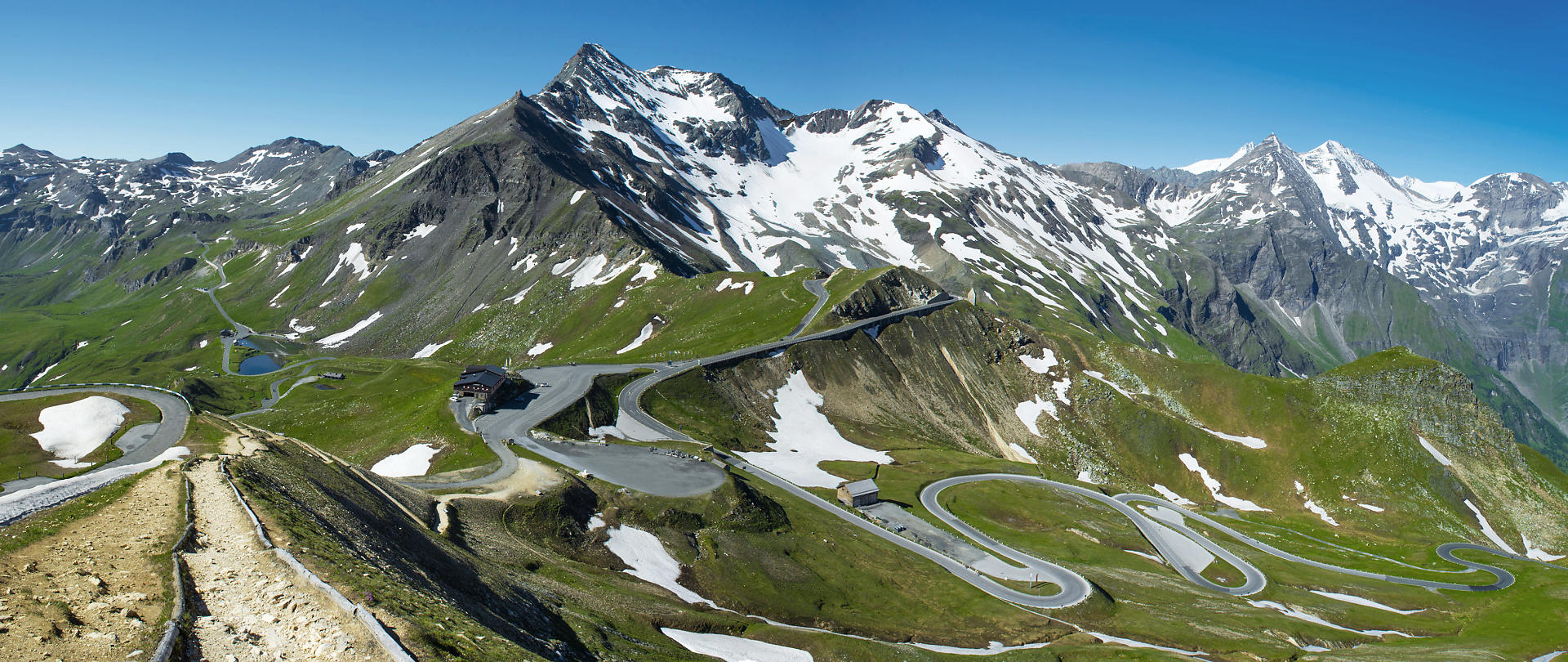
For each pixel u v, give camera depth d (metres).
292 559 33.44
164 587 29.94
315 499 48.03
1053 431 179.12
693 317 197.00
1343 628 97.12
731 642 56.56
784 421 144.12
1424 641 94.19
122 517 37.84
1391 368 188.12
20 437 83.06
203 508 39.66
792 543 85.00
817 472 120.94
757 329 175.75
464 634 31.25
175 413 91.50
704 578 73.00
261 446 63.12
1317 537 151.25
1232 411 188.25
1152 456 177.38
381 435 112.00
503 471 88.31
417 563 43.38
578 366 144.88
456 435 103.62
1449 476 166.38
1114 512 129.00
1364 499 164.25
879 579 81.62
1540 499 165.25
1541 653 91.25
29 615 25.67
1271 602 102.69
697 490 88.56
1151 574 103.88
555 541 70.62
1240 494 169.62
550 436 104.94
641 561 72.56
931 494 120.69
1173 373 198.12
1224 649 78.06
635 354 162.88
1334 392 185.62
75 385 96.62
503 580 50.31
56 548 32.56
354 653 27.02
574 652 41.50
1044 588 87.56
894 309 196.62
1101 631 79.12
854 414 155.00
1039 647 70.06
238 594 30.52
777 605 70.69
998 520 115.00
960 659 65.12
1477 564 133.88
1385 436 174.25
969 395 180.75
